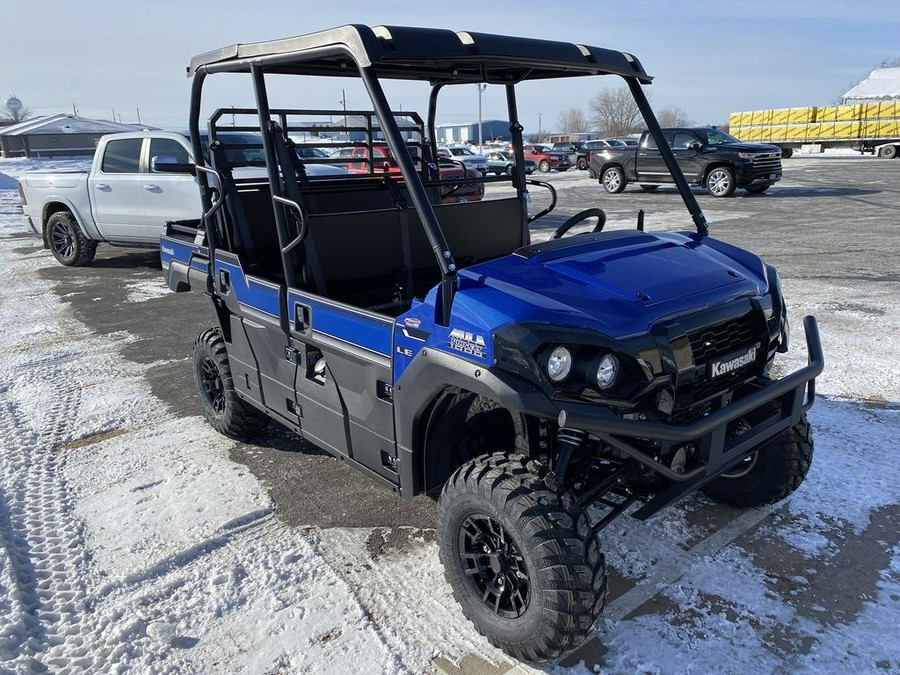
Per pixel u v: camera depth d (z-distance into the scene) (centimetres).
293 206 329
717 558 312
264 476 404
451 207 385
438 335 259
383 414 297
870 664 252
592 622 234
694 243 327
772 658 255
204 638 276
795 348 568
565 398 233
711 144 1714
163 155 932
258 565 321
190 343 665
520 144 420
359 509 366
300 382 350
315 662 262
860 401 466
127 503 378
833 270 844
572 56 308
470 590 266
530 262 283
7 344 678
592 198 1786
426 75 385
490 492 243
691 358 253
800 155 3434
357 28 257
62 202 1026
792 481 327
